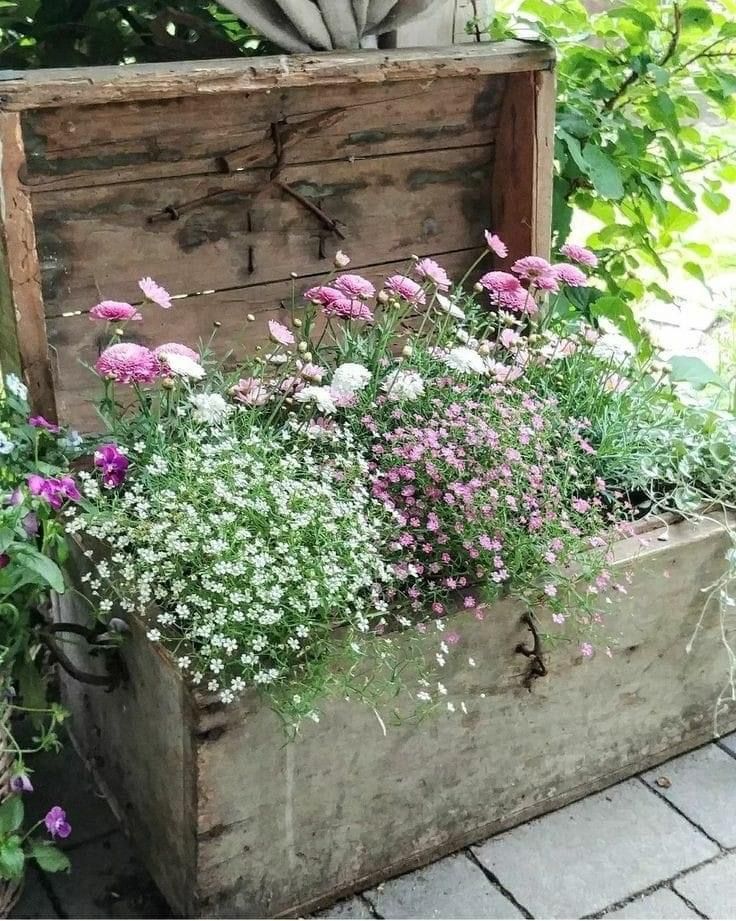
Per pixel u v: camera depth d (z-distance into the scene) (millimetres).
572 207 2311
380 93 1843
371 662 1439
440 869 1644
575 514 1650
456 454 1611
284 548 1388
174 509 1431
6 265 1535
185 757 1363
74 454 1581
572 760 1745
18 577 1379
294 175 1834
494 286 1820
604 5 2311
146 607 1440
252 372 1807
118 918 1547
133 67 1533
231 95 1705
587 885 1621
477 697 1571
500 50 1816
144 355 1540
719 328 2916
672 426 1887
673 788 1827
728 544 1739
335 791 1490
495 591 1498
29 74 1469
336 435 1604
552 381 1899
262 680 1308
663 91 2131
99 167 1646
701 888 1624
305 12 1682
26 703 1521
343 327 1905
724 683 1884
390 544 1521
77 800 1757
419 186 1970
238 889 1465
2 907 1515
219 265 1827
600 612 1613
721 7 2264
